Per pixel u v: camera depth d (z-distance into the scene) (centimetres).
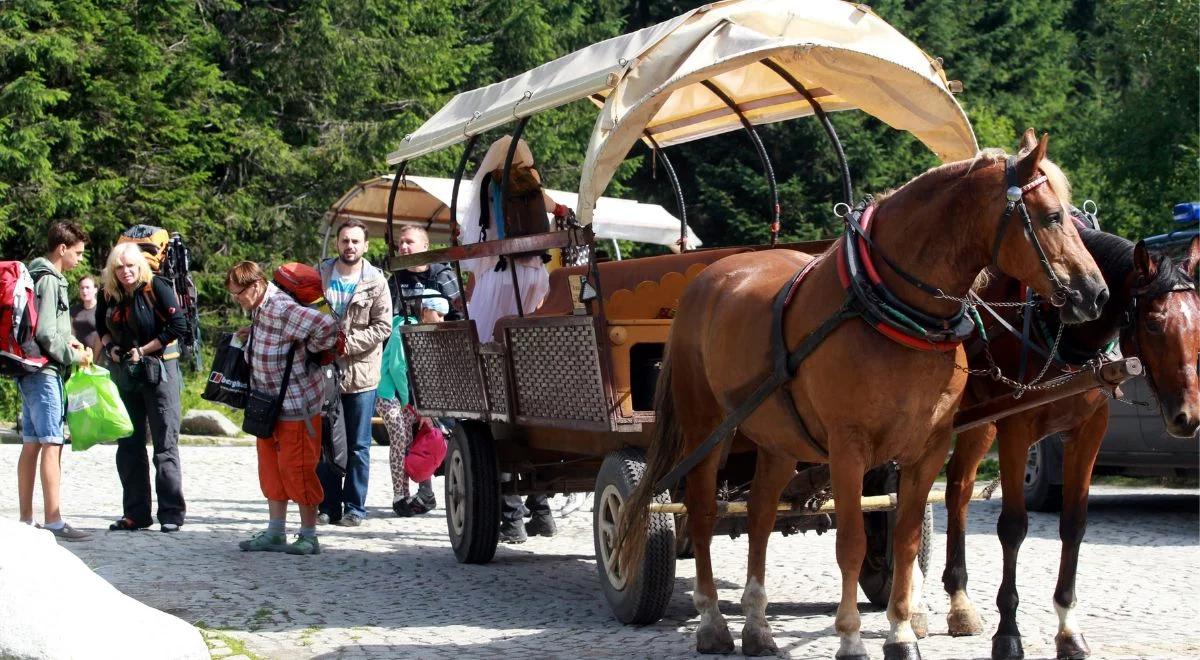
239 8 2562
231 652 567
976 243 483
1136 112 2202
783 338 527
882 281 493
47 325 862
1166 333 523
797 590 752
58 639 479
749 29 602
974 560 862
